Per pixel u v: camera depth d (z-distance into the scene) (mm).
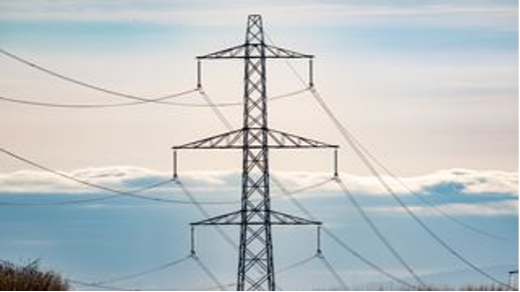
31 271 108750
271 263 160375
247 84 164625
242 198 162125
